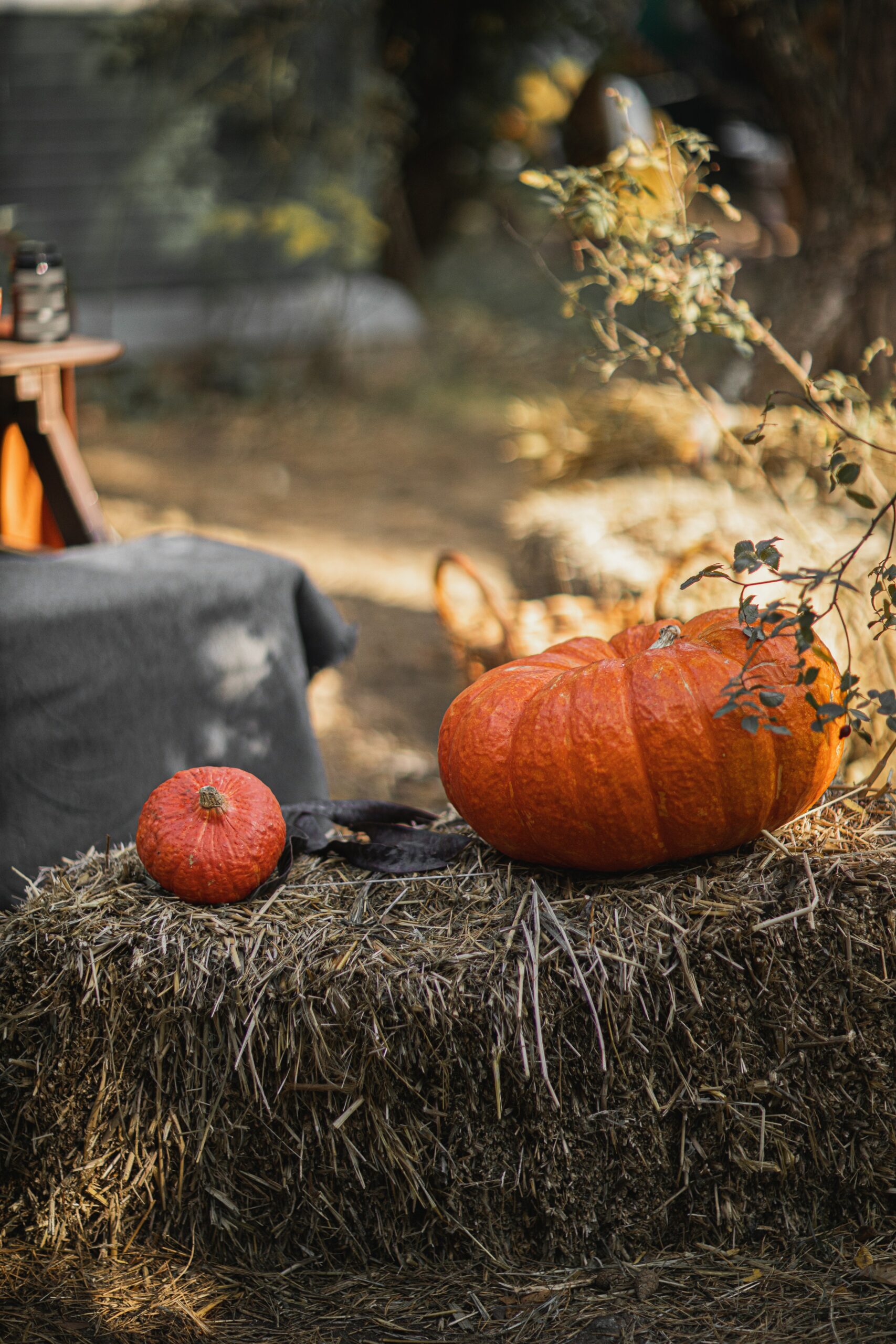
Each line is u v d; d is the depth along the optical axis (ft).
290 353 31.76
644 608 11.14
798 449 13.99
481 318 35.91
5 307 13.52
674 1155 6.89
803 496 13.33
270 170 30.83
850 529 11.81
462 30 33.35
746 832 7.06
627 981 6.63
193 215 30.35
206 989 6.81
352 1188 6.89
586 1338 6.37
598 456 15.93
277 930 7.02
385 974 6.66
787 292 14.92
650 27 34.09
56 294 11.72
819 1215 6.99
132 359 30.09
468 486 25.23
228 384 30.78
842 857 7.04
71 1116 7.13
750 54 14.30
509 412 19.45
